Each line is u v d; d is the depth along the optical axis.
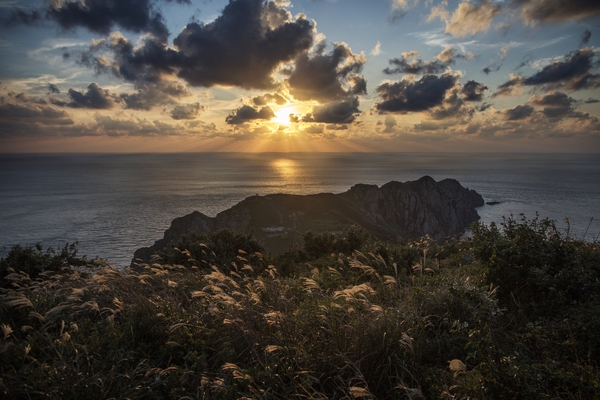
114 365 4.07
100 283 6.76
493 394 3.34
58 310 4.77
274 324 5.00
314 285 6.89
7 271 9.17
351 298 5.48
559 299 5.23
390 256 10.22
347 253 13.51
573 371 3.63
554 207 130.25
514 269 6.11
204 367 4.21
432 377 3.92
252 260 12.26
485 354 3.70
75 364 4.17
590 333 4.18
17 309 5.68
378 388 4.02
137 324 5.07
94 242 105.44
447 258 11.20
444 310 5.34
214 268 8.98
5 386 3.50
